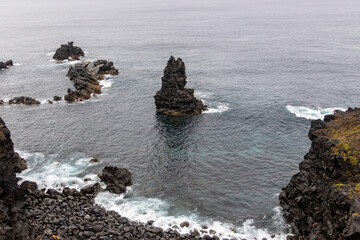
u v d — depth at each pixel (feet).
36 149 257.96
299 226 164.35
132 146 264.11
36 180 212.64
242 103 355.56
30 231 153.48
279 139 272.31
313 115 318.65
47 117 323.98
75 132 289.94
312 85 417.08
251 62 560.61
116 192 200.64
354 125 166.40
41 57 625.82
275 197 197.57
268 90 400.88
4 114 330.75
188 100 321.93
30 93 399.85
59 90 409.90
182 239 160.35
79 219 171.01
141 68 527.81
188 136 280.31
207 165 234.79
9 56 640.17
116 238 157.48
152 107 348.59
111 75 479.41
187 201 194.39
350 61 538.06
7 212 143.02
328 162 146.30
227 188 207.51
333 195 130.82
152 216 179.93
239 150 255.50
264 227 171.63
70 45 604.90
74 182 211.61
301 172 174.81
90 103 363.97
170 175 222.28
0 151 149.69
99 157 246.68
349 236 111.14
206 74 482.69
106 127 300.61
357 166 138.31
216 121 309.22
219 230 169.58
